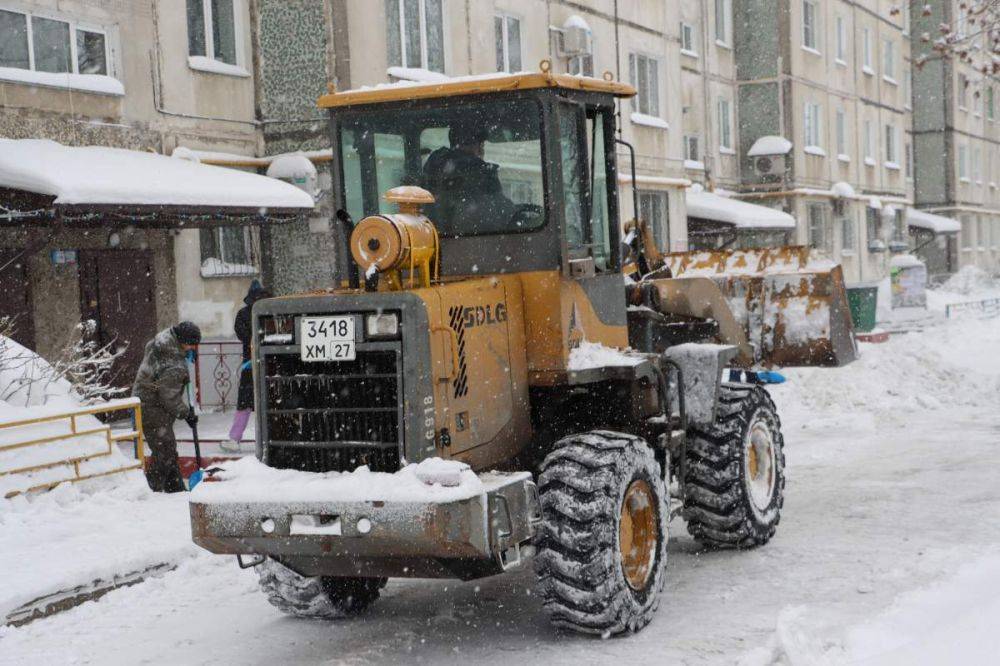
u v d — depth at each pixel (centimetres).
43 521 845
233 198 1296
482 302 590
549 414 671
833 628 575
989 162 5247
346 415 562
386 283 571
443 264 632
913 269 3553
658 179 2516
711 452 739
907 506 879
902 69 4209
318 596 644
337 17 1641
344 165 653
